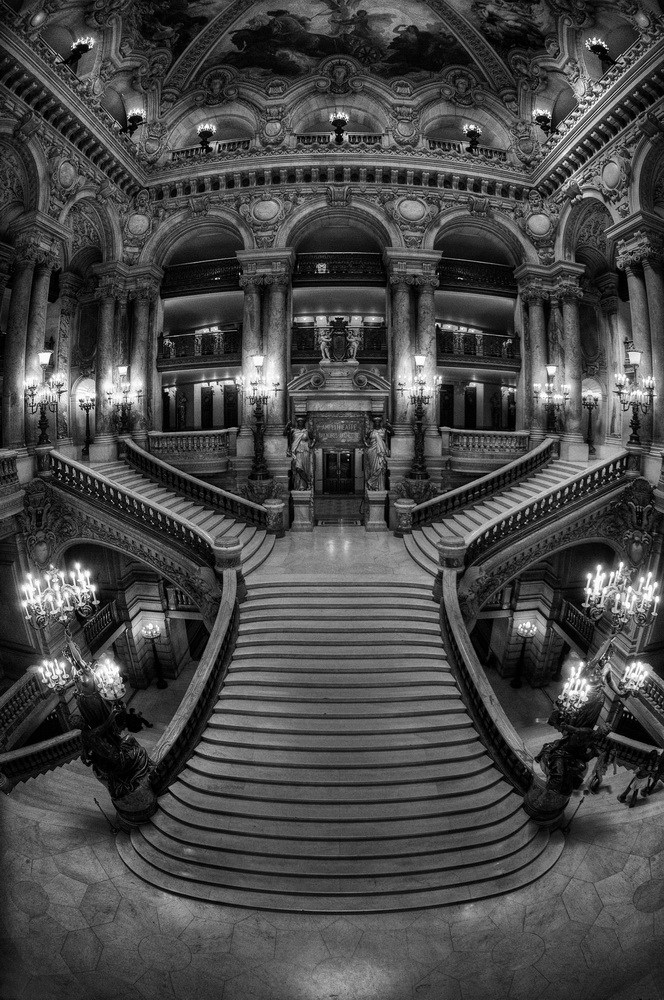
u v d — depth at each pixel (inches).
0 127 534.6
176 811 329.1
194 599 557.6
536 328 766.5
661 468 570.6
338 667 430.0
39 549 588.7
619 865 300.4
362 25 691.4
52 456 585.3
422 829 318.3
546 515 567.8
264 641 453.7
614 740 477.7
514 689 743.7
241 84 741.3
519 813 333.1
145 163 740.0
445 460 725.9
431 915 277.3
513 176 746.2
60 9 549.0
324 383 692.7
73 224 697.0
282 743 369.4
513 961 250.7
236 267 775.7
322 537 667.4
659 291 598.5
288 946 259.4
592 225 756.6
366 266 785.6
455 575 497.0
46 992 230.2
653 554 591.8
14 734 525.3
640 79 544.1
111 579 694.5
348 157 714.8
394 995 235.8
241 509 662.5
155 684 741.3
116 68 652.1
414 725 384.8
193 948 256.2
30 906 270.2
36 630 587.8
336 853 303.1
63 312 782.5
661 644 603.8
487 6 650.8
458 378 858.1
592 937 260.2
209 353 791.7
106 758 307.3
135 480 690.8
